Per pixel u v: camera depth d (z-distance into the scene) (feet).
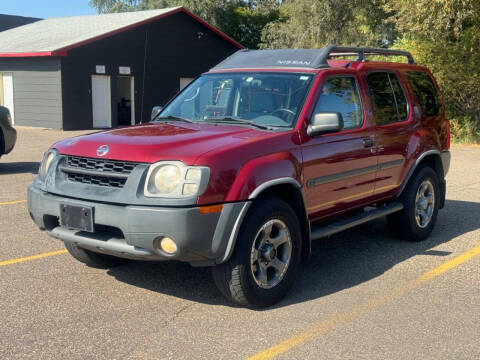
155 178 13.46
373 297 15.66
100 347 12.40
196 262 13.96
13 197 28.84
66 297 15.34
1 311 14.29
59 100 77.25
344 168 17.34
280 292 14.98
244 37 146.41
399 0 62.23
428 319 14.16
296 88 16.93
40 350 12.23
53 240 20.88
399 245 21.11
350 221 18.11
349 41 100.32
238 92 17.70
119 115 87.25
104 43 80.64
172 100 19.40
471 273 17.84
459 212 26.86
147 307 14.76
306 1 99.14
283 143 15.31
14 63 82.89
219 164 13.60
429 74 23.40
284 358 12.00
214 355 12.09
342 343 12.75
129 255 13.82
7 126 37.24
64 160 15.15
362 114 18.61
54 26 97.55
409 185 20.92
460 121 64.44
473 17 58.85
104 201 13.74
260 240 14.53
